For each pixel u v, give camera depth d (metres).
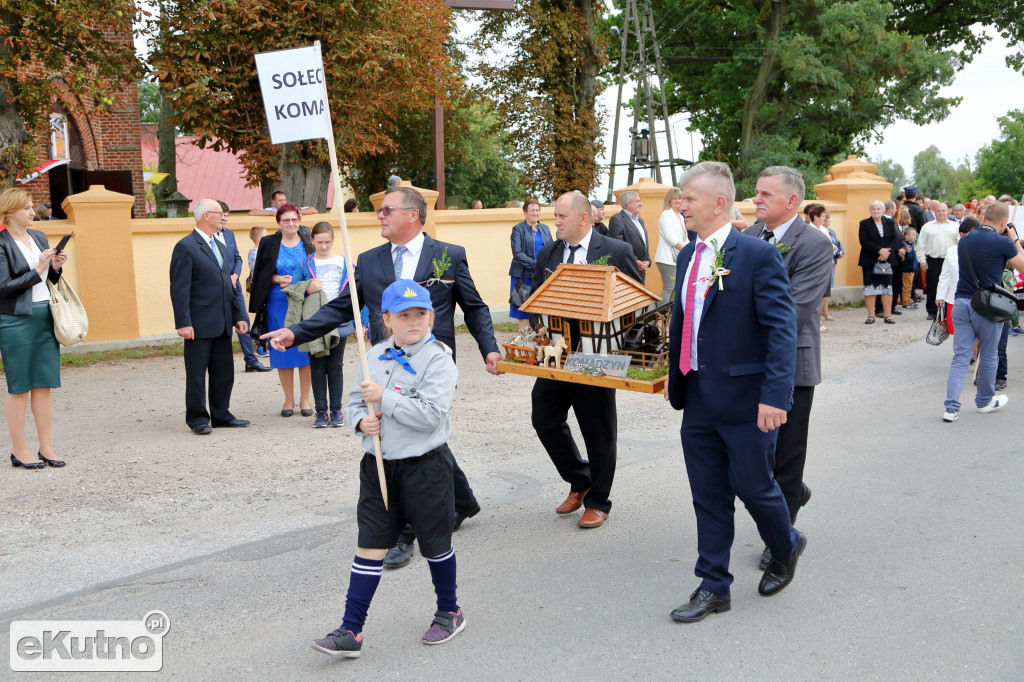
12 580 4.56
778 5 25.22
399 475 3.70
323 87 4.47
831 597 4.25
